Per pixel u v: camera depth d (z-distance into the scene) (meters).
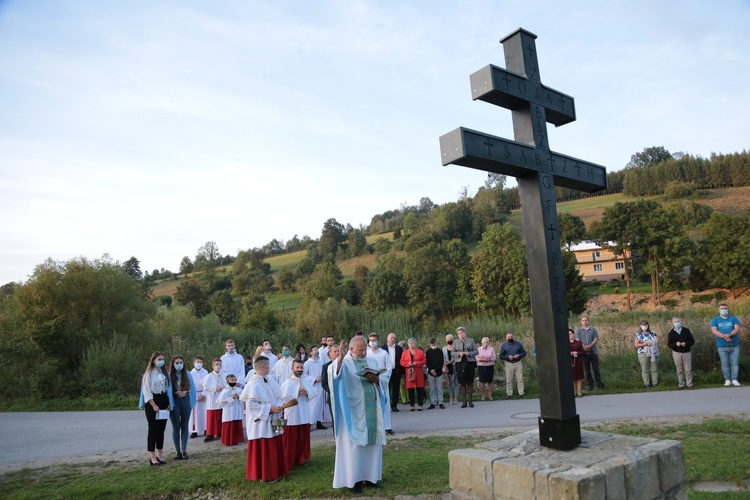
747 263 50.19
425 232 85.38
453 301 63.09
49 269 26.25
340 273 89.81
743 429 8.80
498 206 108.50
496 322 25.19
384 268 75.50
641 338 14.86
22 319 24.98
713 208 83.31
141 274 117.69
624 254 57.94
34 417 16.53
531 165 4.70
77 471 8.95
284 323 45.62
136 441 11.69
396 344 14.43
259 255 123.12
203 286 102.38
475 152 4.24
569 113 5.34
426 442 9.42
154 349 27.66
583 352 14.21
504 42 5.16
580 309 48.16
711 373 15.08
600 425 9.80
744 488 5.88
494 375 17.53
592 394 14.37
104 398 19.45
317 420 12.28
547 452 4.38
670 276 55.28
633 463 4.02
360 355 7.15
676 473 4.34
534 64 5.05
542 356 4.61
